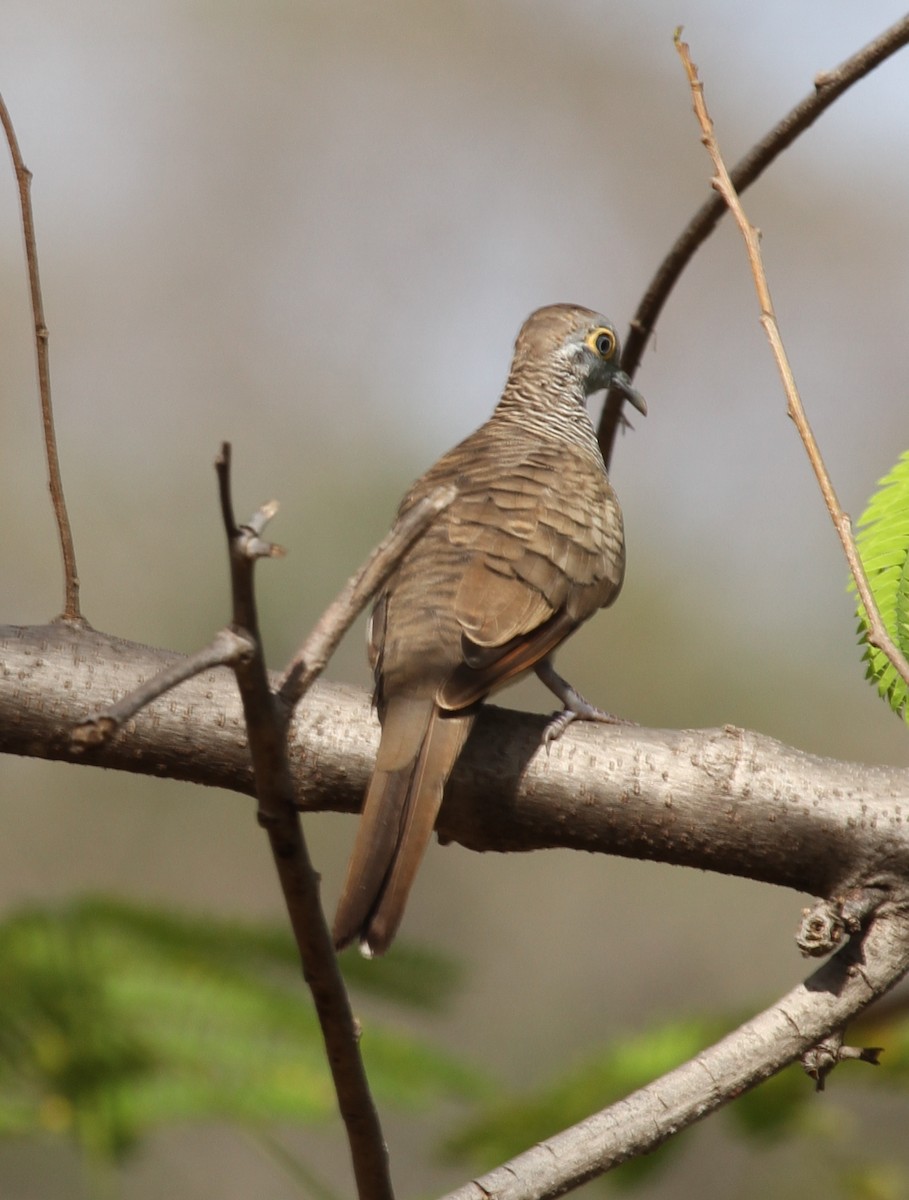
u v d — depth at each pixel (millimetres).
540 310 13172
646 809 7906
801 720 35406
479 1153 9641
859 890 7492
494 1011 33938
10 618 34781
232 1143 26656
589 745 8094
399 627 8758
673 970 35062
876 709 35062
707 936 35250
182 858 32406
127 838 32312
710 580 37094
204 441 38219
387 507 36375
